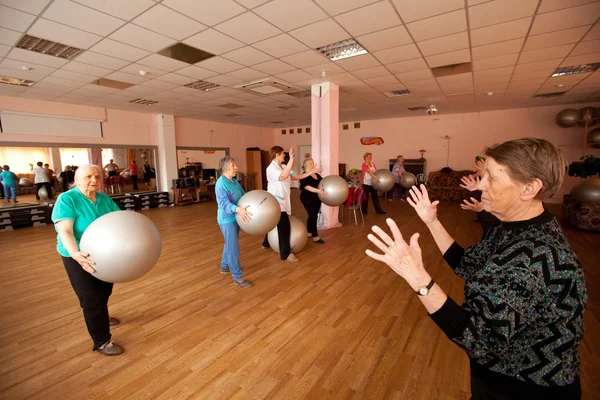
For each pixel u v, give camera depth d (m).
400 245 0.75
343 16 3.10
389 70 4.95
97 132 7.79
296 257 4.05
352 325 2.42
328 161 5.73
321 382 1.80
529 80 5.63
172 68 4.73
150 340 2.24
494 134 9.09
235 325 2.43
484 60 4.48
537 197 0.74
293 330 2.36
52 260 4.12
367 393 1.71
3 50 3.86
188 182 9.52
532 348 0.69
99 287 2.00
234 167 3.08
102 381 1.83
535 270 0.67
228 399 1.69
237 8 2.91
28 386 1.79
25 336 2.31
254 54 4.17
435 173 9.44
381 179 6.53
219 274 3.52
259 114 9.51
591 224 5.06
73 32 3.38
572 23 3.28
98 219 1.74
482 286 0.69
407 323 2.44
